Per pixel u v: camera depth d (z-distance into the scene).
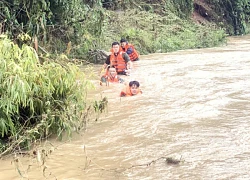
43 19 10.82
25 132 5.36
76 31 12.77
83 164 4.91
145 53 16.30
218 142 5.40
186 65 12.10
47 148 5.45
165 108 7.21
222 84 9.04
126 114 6.92
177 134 5.79
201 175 4.43
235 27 28.03
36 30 10.88
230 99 7.65
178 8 23.38
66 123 5.83
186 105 7.33
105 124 6.41
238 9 28.00
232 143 5.35
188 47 18.22
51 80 5.94
